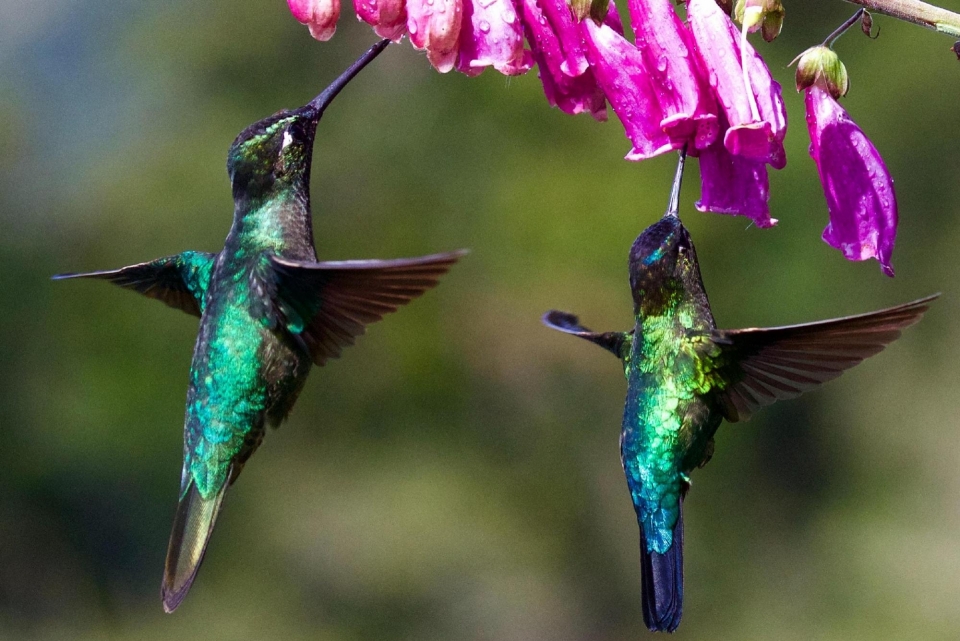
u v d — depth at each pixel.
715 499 16.64
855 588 16.42
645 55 4.38
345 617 15.84
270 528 16.17
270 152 4.77
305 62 17.27
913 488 17.27
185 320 15.59
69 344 15.84
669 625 4.52
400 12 4.39
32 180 17.78
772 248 15.87
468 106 16.19
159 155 17.14
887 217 4.61
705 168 4.39
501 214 15.54
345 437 15.92
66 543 15.67
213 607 15.94
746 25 4.22
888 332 4.24
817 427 17.50
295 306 4.81
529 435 15.73
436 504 15.76
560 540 15.87
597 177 15.52
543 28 4.49
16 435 15.56
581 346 15.26
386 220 16.03
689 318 4.61
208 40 17.72
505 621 15.66
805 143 15.76
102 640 15.49
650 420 4.61
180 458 15.38
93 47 19.30
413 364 15.41
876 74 17.09
